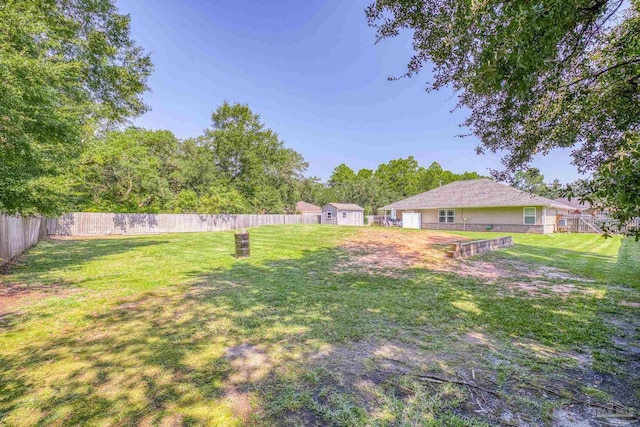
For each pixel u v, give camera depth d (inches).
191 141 1144.2
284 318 152.3
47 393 89.0
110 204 783.1
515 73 69.7
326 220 1291.8
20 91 171.9
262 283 225.9
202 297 189.0
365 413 78.9
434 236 496.1
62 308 167.8
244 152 1152.8
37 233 484.1
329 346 120.7
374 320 149.9
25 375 99.1
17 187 203.3
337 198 1600.6
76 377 97.9
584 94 89.4
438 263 307.0
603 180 71.4
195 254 368.5
